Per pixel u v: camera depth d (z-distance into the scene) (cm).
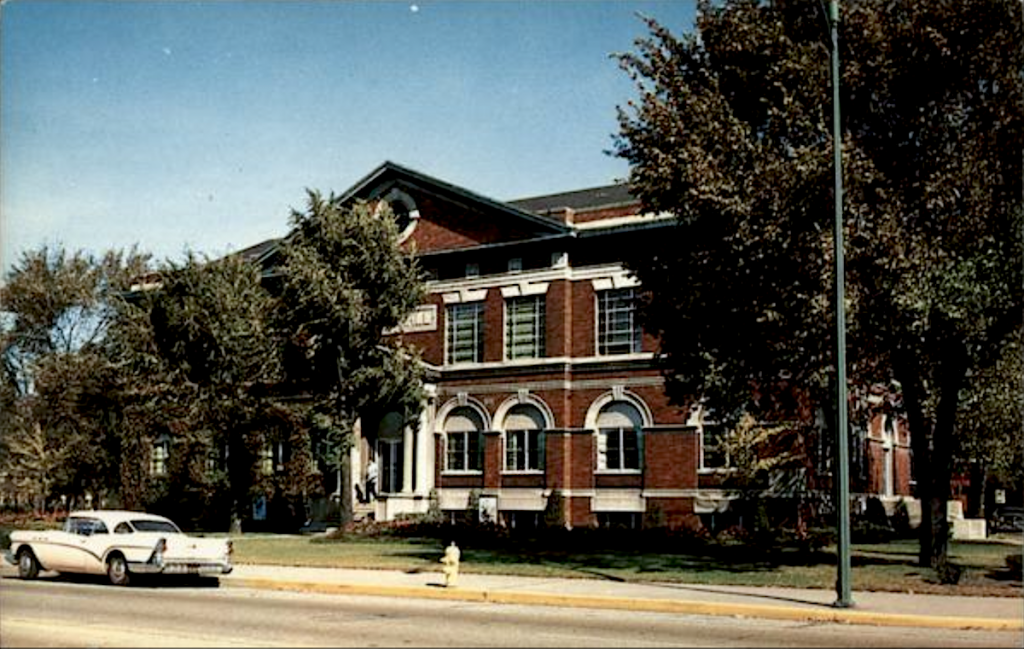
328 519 4822
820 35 2422
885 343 2350
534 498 4588
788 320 2322
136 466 4950
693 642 1470
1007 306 2300
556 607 2002
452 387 4841
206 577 2538
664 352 2747
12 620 1662
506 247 4744
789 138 2362
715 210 2317
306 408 4341
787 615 1827
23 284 6844
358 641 1448
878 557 2892
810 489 3928
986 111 2345
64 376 5528
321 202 4112
